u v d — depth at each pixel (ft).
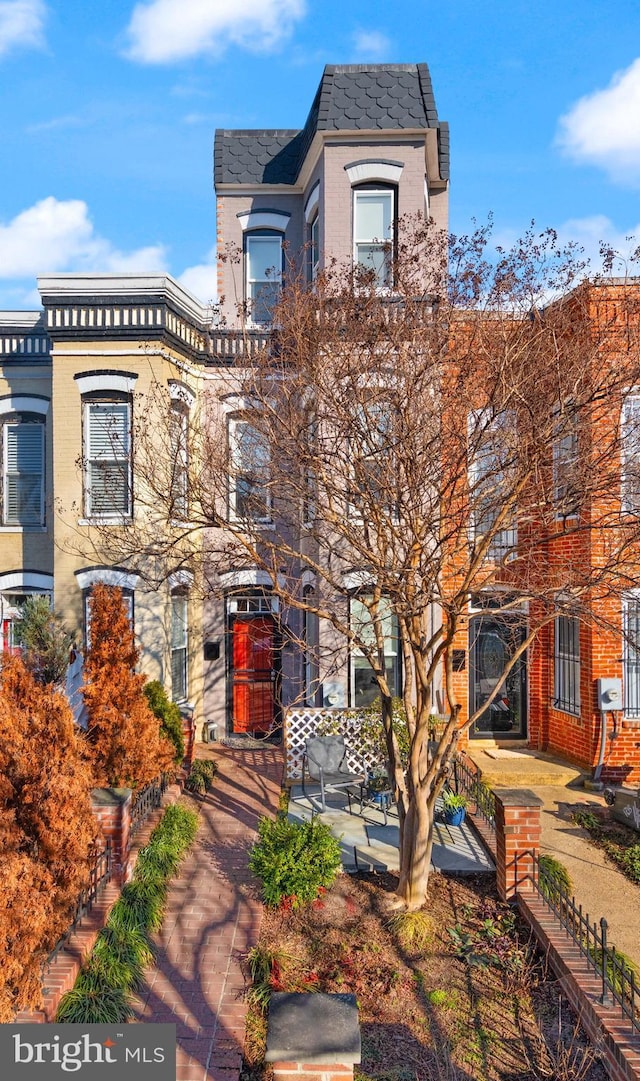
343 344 26.43
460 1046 19.38
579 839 33.65
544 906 24.84
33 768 21.11
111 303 41.50
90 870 22.80
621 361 25.02
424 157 44.60
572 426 24.30
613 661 40.40
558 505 23.93
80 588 41.63
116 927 22.90
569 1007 20.90
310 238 49.37
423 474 23.27
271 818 33.91
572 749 42.63
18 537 48.26
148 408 35.50
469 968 22.56
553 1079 18.12
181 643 45.96
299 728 40.11
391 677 42.88
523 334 24.99
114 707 31.60
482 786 33.37
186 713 41.98
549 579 26.07
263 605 48.24
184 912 25.55
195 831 32.30
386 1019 20.29
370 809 34.91
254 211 51.75
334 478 27.63
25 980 17.56
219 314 45.93
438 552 30.55
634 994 19.38
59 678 38.86
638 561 23.57
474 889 26.96
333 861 26.53
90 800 24.00
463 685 44.62
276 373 30.42
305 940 23.86
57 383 42.06
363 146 44.50
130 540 36.70
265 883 26.03
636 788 38.86
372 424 25.03
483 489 24.97
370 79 44.98
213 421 34.47
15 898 17.44
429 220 33.73
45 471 48.39
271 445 29.37
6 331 48.14
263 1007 20.61
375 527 24.68
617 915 26.43
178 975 21.98
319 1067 15.10
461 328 26.61
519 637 42.88
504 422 26.02
